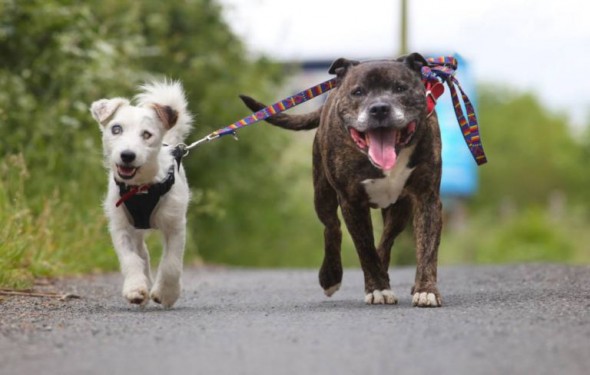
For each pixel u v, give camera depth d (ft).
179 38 73.97
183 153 32.50
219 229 78.84
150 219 29.96
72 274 45.16
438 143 29.63
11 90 51.72
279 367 18.45
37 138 51.52
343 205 30.42
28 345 21.48
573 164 189.57
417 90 28.91
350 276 48.60
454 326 22.81
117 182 29.68
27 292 34.96
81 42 55.77
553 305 26.68
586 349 19.70
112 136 29.55
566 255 124.98
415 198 29.76
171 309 29.91
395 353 19.58
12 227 39.45
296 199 86.63
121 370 18.57
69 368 18.86
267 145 81.00
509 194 228.63
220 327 23.76
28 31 53.36
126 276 29.32
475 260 129.80
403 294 35.73
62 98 54.70
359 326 23.30
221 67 76.48
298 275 51.83
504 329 22.12
